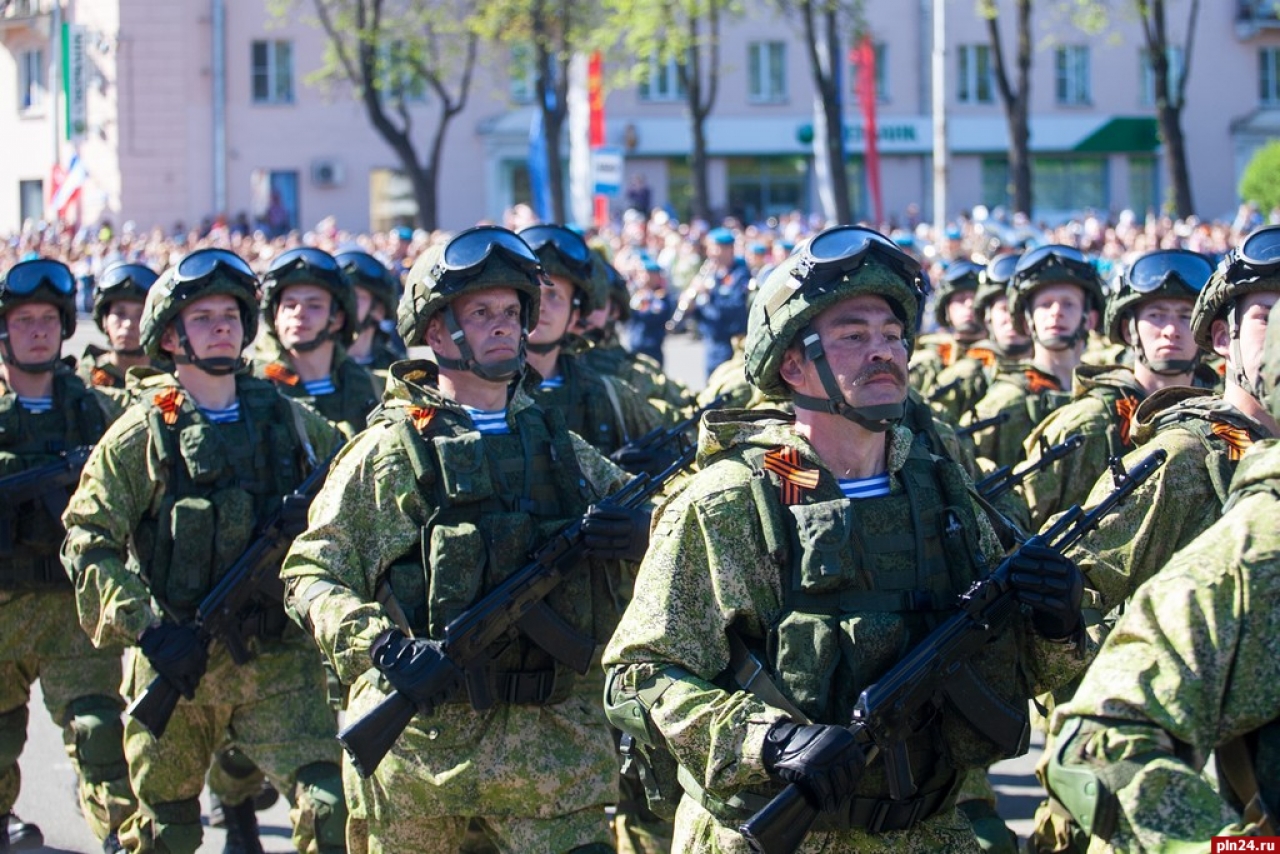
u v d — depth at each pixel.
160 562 6.45
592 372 7.52
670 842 6.64
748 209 52.50
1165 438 5.03
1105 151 53.84
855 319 4.14
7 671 7.54
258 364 8.83
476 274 5.35
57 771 9.09
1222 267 4.74
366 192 49.28
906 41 52.31
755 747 3.89
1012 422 8.34
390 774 5.26
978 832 5.75
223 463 6.53
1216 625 3.27
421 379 5.66
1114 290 6.78
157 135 46.56
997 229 29.64
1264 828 3.25
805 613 4.09
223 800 7.26
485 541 5.24
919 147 52.59
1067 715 3.40
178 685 6.14
